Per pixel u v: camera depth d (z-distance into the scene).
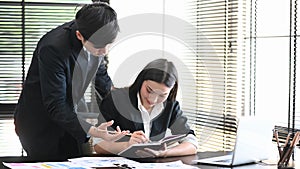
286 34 3.43
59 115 2.65
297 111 3.36
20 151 4.33
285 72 3.46
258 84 3.71
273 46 3.56
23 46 4.37
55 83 2.67
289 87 3.34
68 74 2.74
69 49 2.69
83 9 2.58
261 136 2.58
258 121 2.53
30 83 2.87
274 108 3.56
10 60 4.36
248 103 3.80
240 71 3.86
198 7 4.25
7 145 4.32
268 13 3.59
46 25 4.42
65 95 2.72
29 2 4.37
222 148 3.96
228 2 3.91
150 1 4.49
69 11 4.45
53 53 2.66
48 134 2.92
